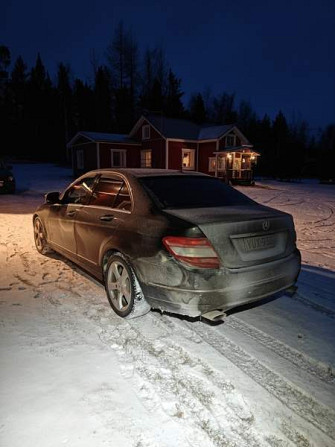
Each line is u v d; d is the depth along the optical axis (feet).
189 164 91.71
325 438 6.58
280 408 7.32
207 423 6.86
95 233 12.37
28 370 8.30
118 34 183.62
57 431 6.51
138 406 7.23
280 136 185.98
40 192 57.26
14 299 12.60
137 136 94.79
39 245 18.76
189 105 223.51
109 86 188.03
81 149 93.71
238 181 84.43
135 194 11.40
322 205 48.60
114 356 9.01
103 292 13.35
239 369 8.58
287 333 10.46
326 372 8.58
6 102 184.24
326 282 15.30
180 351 9.33
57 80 190.70
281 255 10.37
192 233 8.86
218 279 8.86
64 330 10.34
